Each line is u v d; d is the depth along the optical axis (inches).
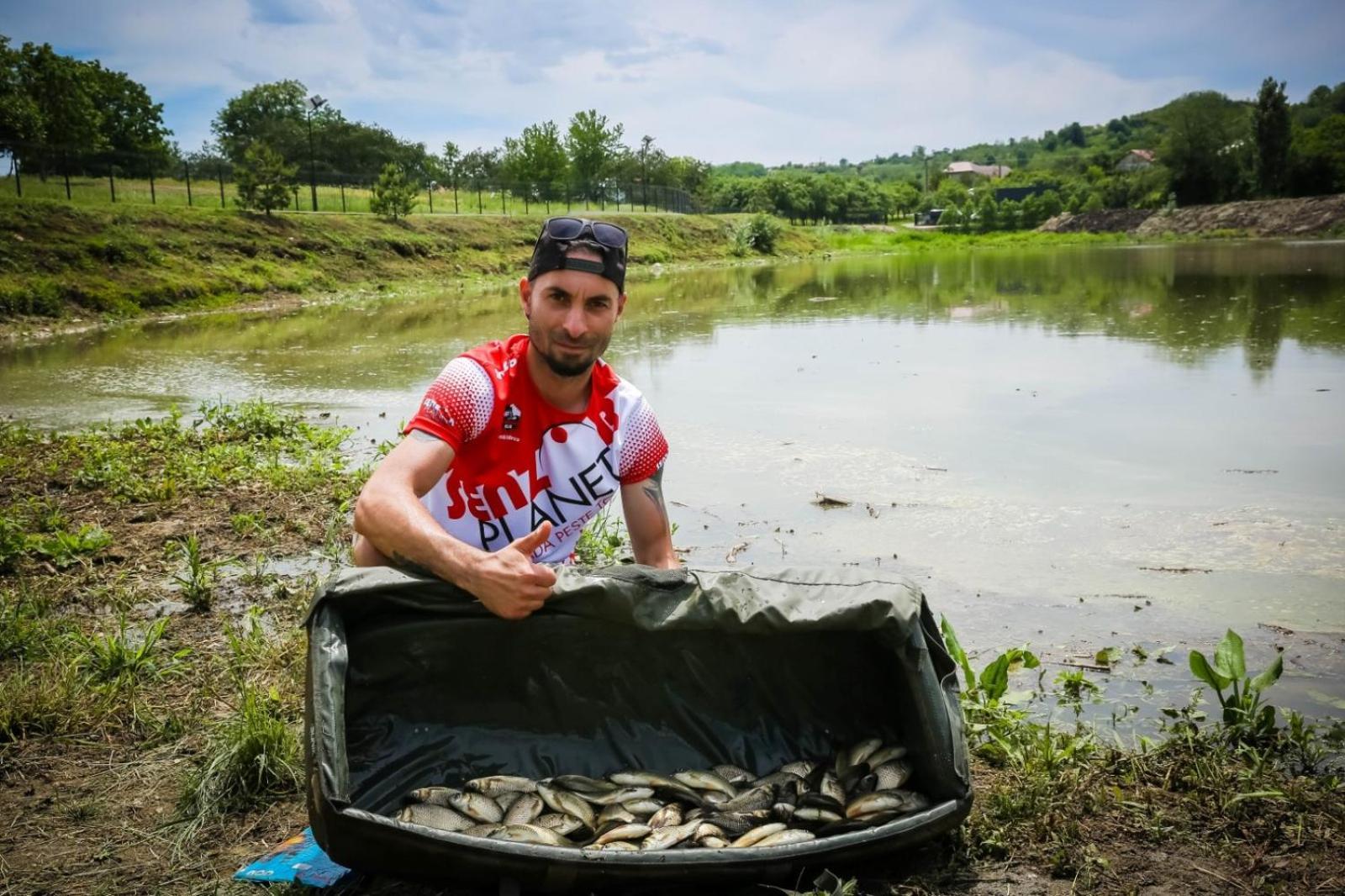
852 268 1461.6
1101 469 270.4
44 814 114.1
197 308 763.4
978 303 778.8
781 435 318.7
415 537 101.7
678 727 112.8
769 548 211.3
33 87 1423.5
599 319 111.4
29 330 627.2
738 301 850.8
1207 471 265.7
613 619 106.1
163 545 211.8
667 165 2620.6
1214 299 725.3
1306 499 238.1
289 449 302.0
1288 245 1793.8
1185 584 187.2
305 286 894.4
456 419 111.3
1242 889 100.0
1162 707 141.7
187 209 924.6
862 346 530.6
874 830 98.3
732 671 112.3
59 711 135.7
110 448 290.4
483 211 1608.0
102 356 521.7
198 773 119.3
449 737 107.1
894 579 109.7
